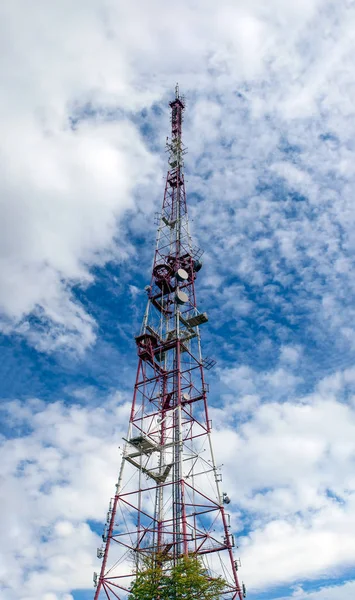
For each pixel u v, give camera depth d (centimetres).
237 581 5516
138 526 6269
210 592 5269
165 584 5381
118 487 6412
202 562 5622
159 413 7100
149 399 7269
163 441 6850
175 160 9831
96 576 5656
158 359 7712
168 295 8294
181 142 10106
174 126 10406
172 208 9319
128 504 6328
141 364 7588
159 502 6606
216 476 6306
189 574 5269
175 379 7300
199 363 7481
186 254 8675
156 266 8462
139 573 5575
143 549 6059
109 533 5994
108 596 5569
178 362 7344
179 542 5862
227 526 5916
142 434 6775
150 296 8219
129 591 5600
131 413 7088
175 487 6350
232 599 5406
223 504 6109
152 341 7700
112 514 6159
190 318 7862
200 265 8569
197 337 7806
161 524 6381
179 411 6781
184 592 5162
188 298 8044
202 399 7069
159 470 6681
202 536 5941
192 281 8419
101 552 5853
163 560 5856
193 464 6462
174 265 8531
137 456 6738
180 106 10712
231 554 5684
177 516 6138
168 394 7169
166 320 8088
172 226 9056
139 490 6512
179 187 9456
